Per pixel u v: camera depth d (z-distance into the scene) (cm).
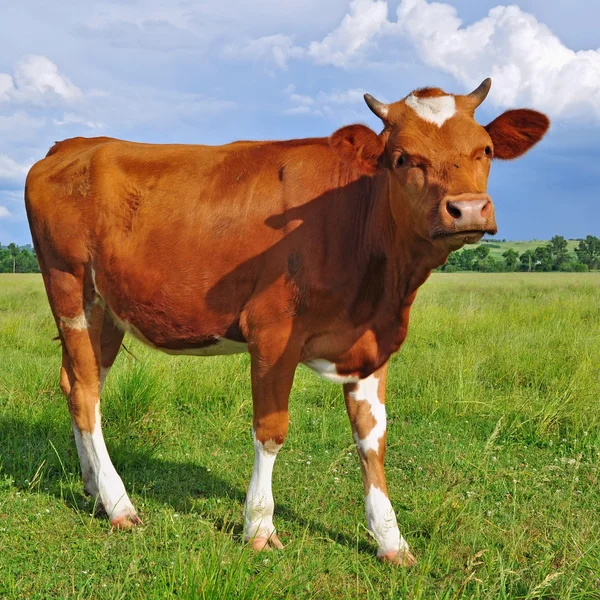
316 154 413
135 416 596
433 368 773
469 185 322
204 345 434
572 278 4069
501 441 575
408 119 357
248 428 610
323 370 404
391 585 324
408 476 499
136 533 396
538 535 396
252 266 398
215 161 430
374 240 383
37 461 502
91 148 473
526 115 378
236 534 397
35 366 750
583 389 652
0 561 352
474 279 3919
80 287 455
